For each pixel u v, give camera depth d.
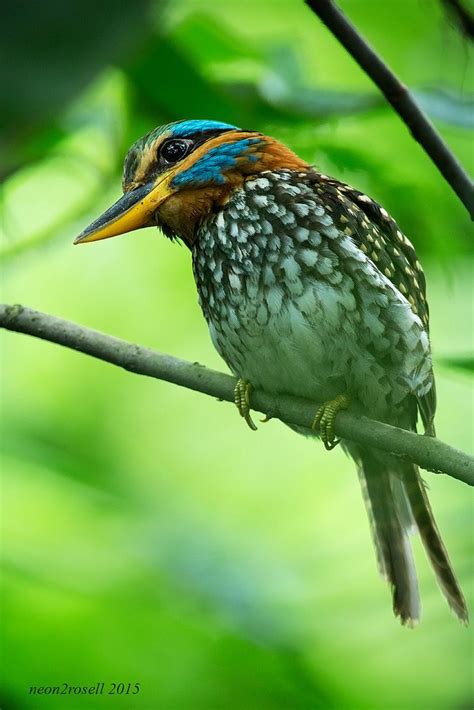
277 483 15.12
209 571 11.25
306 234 7.94
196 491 15.03
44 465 13.09
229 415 15.37
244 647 10.89
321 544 13.88
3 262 10.23
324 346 7.79
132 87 9.02
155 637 10.99
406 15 13.33
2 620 10.96
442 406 15.20
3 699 10.47
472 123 8.11
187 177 8.45
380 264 8.16
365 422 7.51
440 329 14.62
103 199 10.14
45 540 12.46
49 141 9.42
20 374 14.96
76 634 10.98
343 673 11.53
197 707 10.77
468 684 11.69
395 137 10.59
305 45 12.23
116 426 15.00
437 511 13.84
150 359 7.39
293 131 9.37
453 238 10.70
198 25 9.07
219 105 9.06
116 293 15.08
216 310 8.29
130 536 11.91
